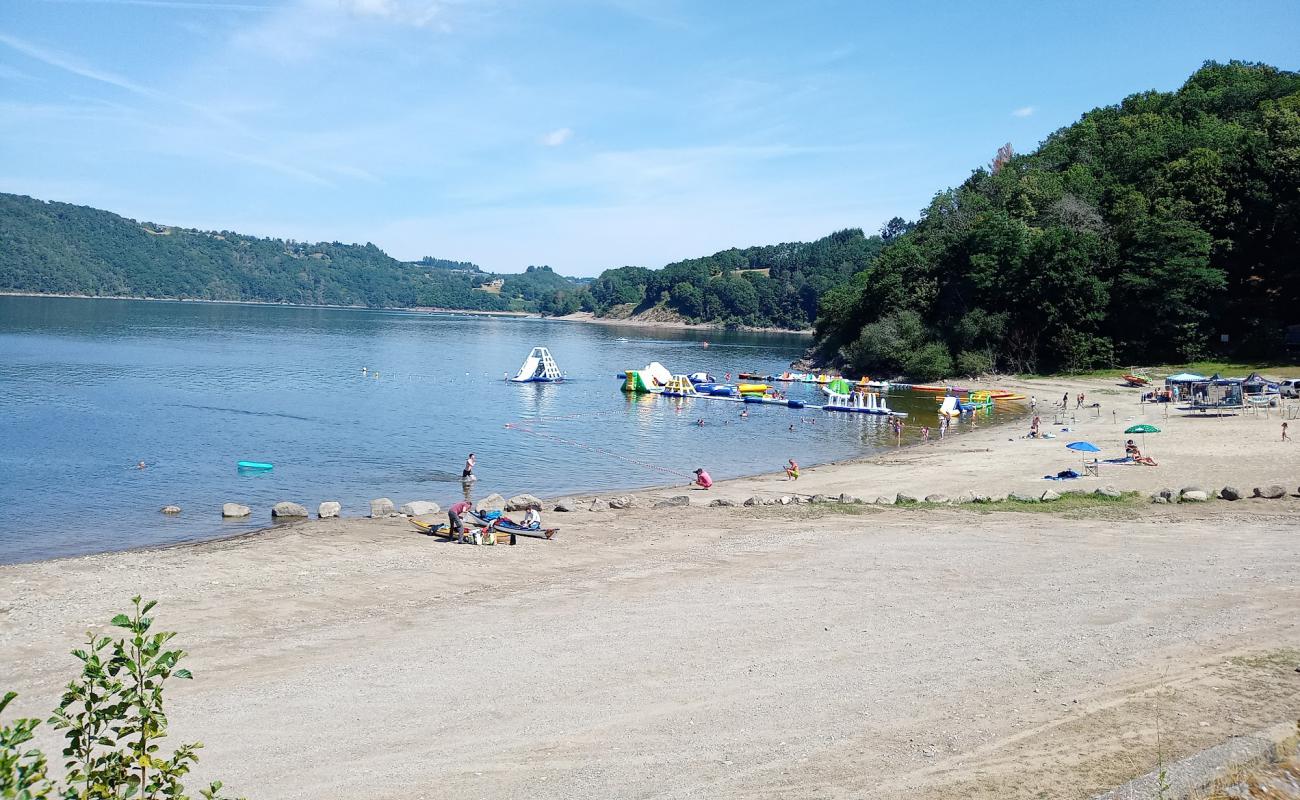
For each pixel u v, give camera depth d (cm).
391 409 7312
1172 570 2325
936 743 1326
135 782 700
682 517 3362
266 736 1457
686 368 13200
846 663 1711
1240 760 1085
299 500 3928
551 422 6981
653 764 1312
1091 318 10069
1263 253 10100
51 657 1870
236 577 2505
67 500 3788
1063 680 1564
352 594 2342
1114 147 13012
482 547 2881
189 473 4434
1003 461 4741
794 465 4566
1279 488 3338
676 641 1878
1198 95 13538
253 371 9994
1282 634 1761
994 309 10762
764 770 1271
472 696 1609
